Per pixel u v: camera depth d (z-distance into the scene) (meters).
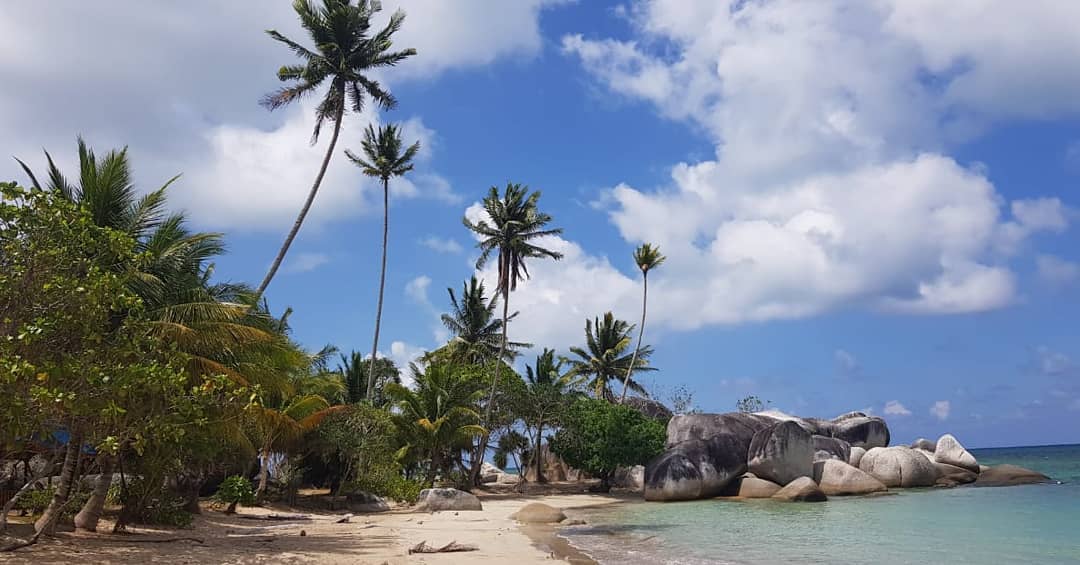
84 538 13.95
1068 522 19.89
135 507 16.95
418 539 17.23
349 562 12.88
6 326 10.13
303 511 27.81
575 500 35.44
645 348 55.81
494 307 48.69
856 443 44.38
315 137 27.58
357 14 27.44
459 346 49.22
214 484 29.73
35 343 10.11
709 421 36.16
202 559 12.46
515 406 43.06
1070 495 28.53
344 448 29.67
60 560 11.19
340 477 33.78
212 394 12.66
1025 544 15.91
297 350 23.17
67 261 10.77
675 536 18.59
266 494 28.20
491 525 21.66
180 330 14.88
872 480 31.98
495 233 42.84
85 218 10.96
